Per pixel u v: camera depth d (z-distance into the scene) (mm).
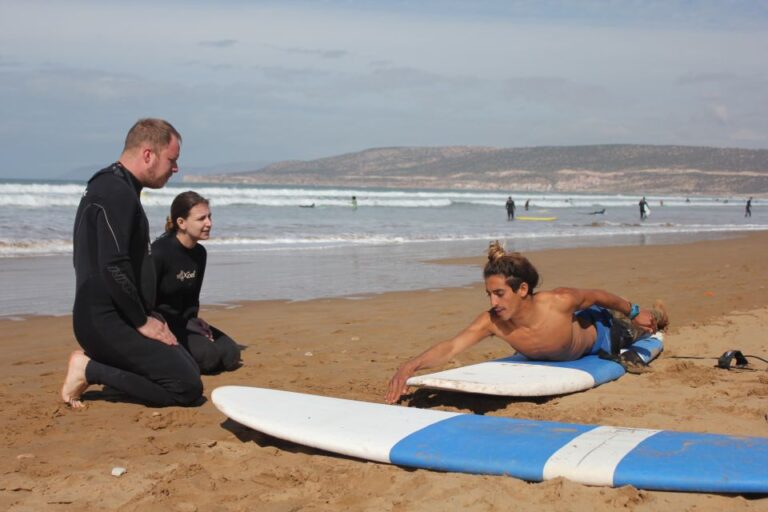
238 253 17312
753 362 6379
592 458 3574
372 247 19969
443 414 4445
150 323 5145
